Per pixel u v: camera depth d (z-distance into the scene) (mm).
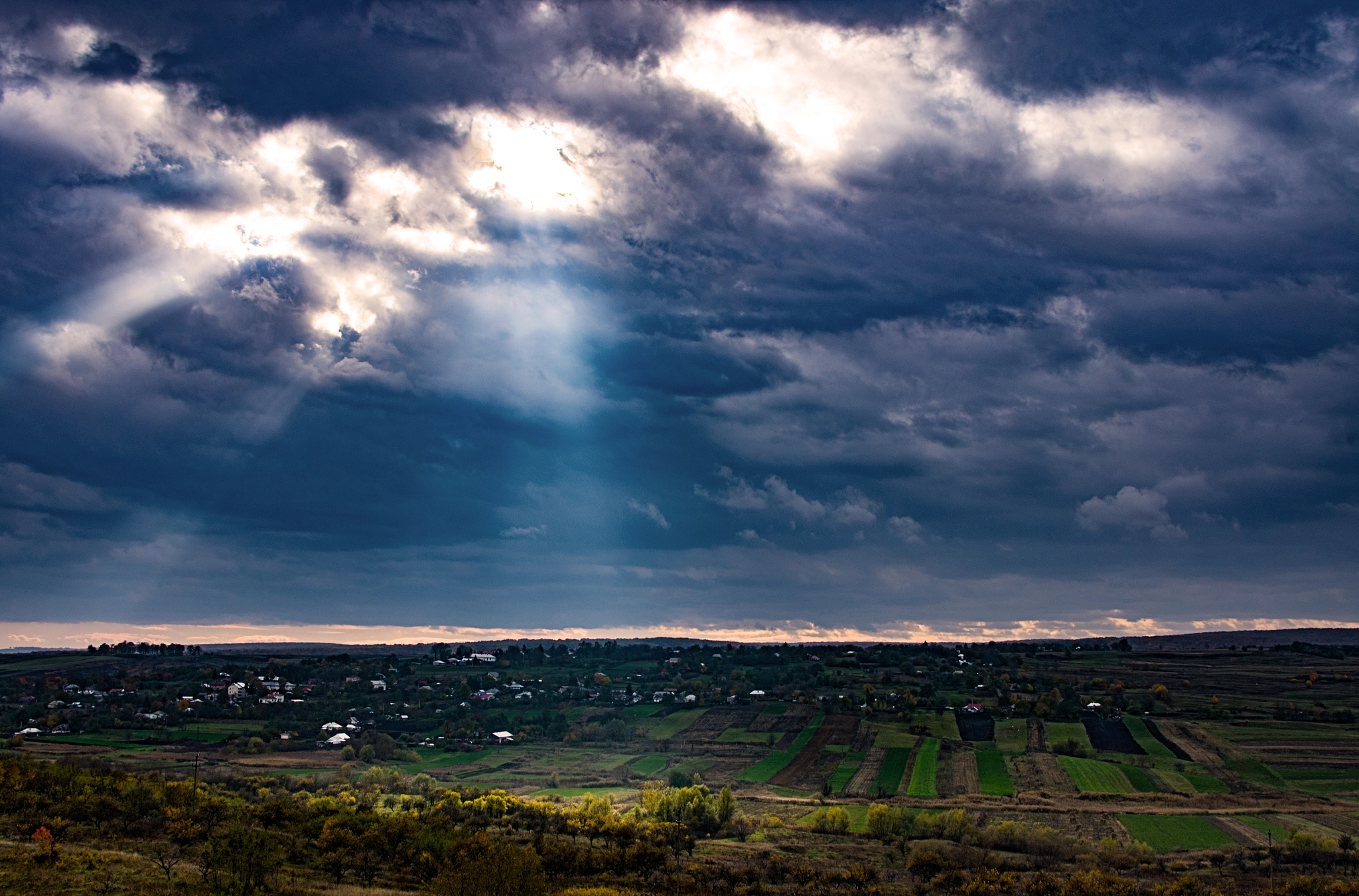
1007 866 120562
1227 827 142750
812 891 103562
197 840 92812
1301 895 99062
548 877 102375
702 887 100812
